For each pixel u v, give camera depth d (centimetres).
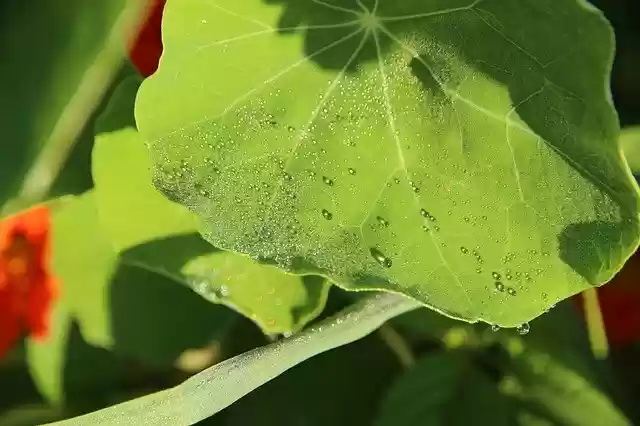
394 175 17
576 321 25
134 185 20
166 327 23
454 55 17
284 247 17
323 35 17
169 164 17
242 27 17
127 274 23
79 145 20
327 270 17
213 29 17
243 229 17
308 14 17
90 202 22
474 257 17
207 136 17
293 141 17
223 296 20
